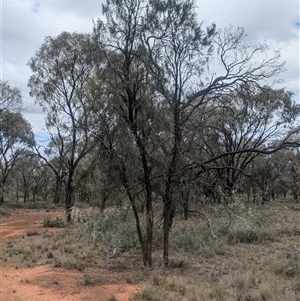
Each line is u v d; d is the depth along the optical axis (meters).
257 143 25.19
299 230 17.34
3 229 21.81
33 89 26.61
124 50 9.99
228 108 12.04
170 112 9.91
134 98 9.95
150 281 9.27
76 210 11.17
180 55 10.20
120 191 10.59
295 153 31.83
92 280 9.47
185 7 9.90
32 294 8.41
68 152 31.84
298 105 24.88
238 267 10.65
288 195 60.91
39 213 34.06
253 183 17.16
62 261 11.72
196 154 10.57
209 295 7.92
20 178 53.75
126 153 10.00
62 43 24.66
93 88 10.20
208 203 11.45
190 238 14.23
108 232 11.08
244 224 13.31
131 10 9.89
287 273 9.82
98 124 10.27
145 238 13.22
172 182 10.25
